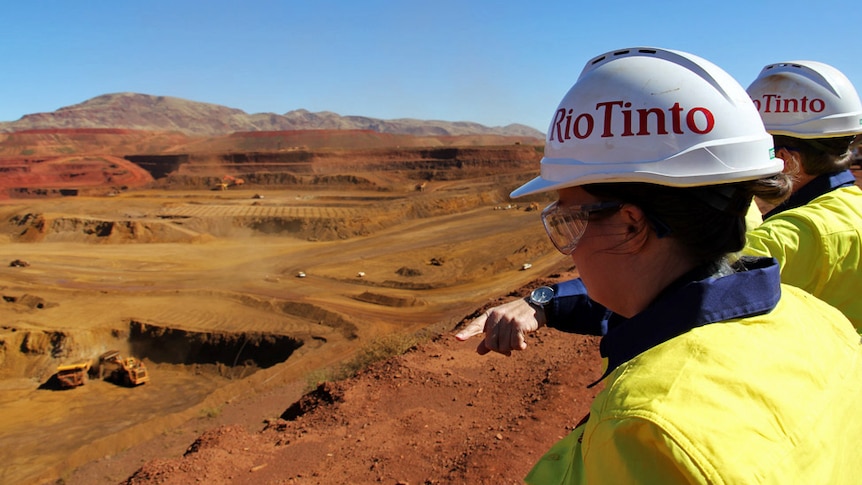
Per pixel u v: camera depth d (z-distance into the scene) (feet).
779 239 6.68
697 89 4.37
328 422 26.55
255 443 25.75
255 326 147.23
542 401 23.81
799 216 6.89
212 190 416.05
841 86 8.13
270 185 424.87
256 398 73.87
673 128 4.28
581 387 24.57
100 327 152.25
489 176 449.06
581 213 4.60
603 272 4.67
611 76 4.59
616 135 4.40
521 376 27.68
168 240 246.88
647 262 4.49
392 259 201.05
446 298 153.38
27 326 151.74
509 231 228.84
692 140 4.27
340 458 22.41
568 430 20.97
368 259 203.72
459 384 28.22
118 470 65.87
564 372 26.43
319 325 143.74
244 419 66.39
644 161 4.29
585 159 4.52
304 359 115.75
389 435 23.76
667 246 4.43
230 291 171.63
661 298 4.48
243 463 23.68
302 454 23.54
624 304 4.70
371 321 140.97
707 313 3.91
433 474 19.57
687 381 3.54
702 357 3.67
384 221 265.34
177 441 68.28
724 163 4.26
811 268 6.56
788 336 4.09
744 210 4.47
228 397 97.81
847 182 8.22
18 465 104.12
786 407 3.62
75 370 134.92
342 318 143.33
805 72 8.21
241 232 260.01
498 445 20.48
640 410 3.45
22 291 176.14
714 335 3.81
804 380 3.91
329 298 161.27
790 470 3.44
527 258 180.24
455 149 510.99
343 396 28.66
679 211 4.29
